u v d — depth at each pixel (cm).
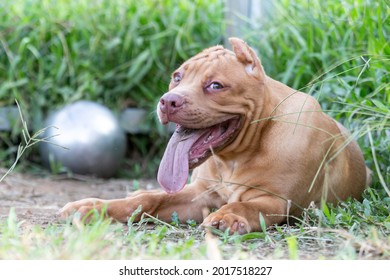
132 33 1044
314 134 539
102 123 959
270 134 533
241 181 537
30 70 1032
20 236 438
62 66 1013
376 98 663
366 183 630
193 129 516
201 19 1062
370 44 668
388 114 509
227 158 545
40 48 1054
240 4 991
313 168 537
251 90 521
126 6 1082
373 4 715
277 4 921
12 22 1059
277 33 903
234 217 486
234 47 526
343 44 777
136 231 497
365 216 512
